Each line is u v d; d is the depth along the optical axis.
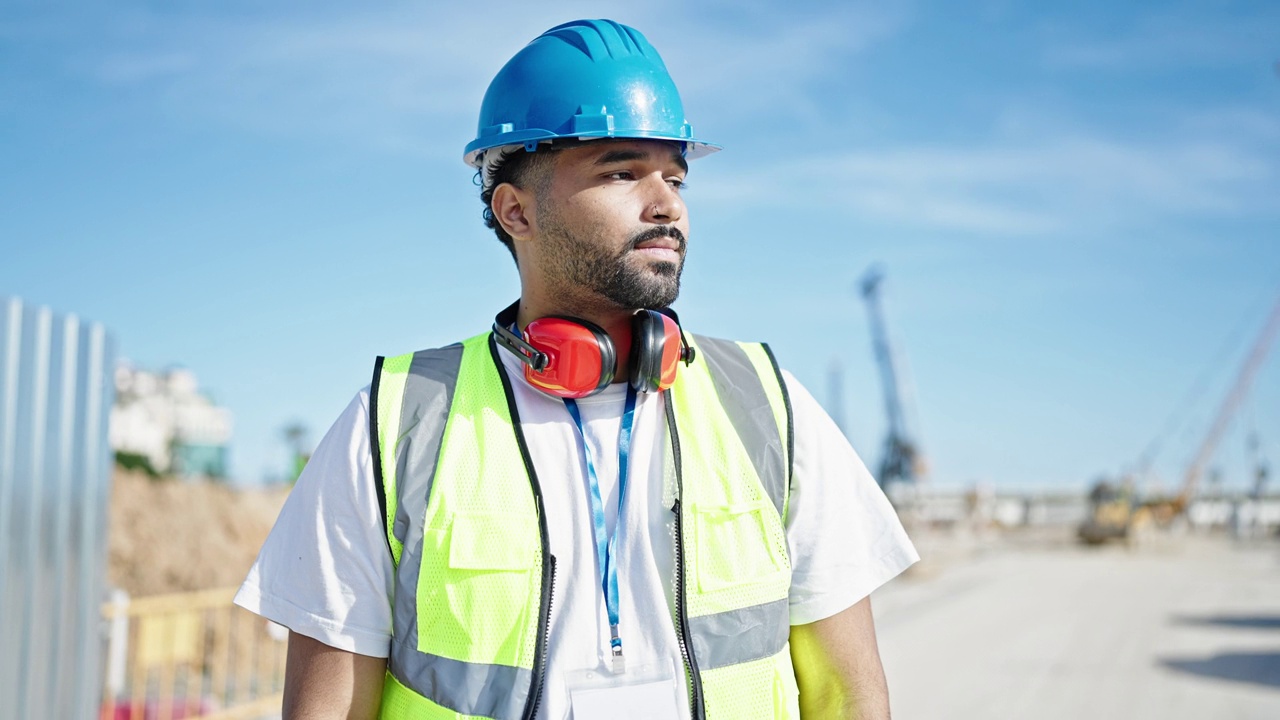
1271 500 67.88
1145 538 46.09
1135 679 10.24
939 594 20.81
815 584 1.65
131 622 9.23
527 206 1.69
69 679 4.95
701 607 1.54
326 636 1.52
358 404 1.60
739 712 1.53
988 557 36.69
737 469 1.61
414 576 1.51
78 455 5.07
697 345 1.74
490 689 1.48
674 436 1.62
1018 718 8.47
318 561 1.54
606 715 1.47
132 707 7.17
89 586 5.18
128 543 16.75
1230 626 14.79
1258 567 30.06
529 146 1.65
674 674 1.51
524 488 1.55
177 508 18.62
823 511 1.67
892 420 39.41
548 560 1.52
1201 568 29.70
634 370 1.61
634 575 1.54
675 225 1.63
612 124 1.59
